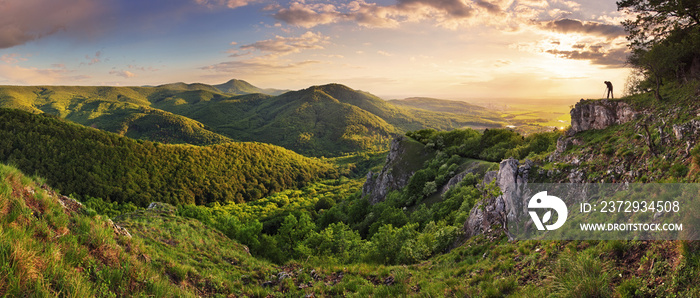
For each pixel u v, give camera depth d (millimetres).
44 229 8875
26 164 138750
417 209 60969
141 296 8984
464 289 13531
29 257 7133
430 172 71562
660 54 24484
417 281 15672
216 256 18500
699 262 8406
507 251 16797
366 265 18625
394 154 100375
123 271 9508
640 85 29281
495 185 26812
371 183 107875
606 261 11203
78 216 10898
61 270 7684
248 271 17406
